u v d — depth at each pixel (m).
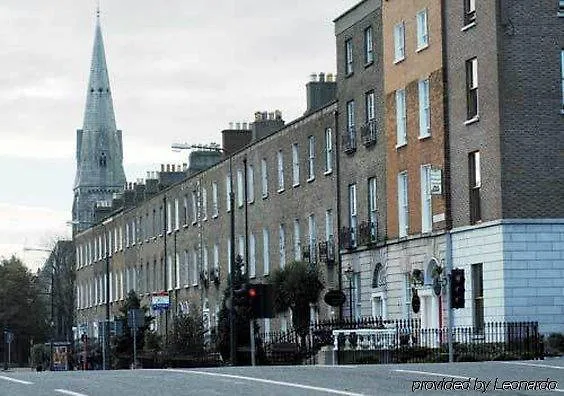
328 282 80.44
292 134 87.69
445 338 61.03
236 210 100.00
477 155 61.34
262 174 94.12
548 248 58.41
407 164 69.12
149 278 128.75
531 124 58.69
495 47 58.91
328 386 30.95
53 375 39.09
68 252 191.38
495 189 58.91
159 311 114.88
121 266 141.25
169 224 121.56
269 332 83.12
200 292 110.06
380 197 73.25
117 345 105.38
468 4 62.22
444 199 63.91
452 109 63.69
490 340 58.03
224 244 103.38
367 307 74.88
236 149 105.62
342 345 60.53
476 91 61.31
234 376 35.75
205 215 109.06
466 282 61.62
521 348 55.56
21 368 172.25
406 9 69.25
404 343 60.34
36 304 189.75
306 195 85.00
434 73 65.50
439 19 64.88
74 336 156.12
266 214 92.88
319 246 81.50
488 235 59.50
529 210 58.38
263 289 57.72
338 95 79.50
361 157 75.94
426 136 66.31
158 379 34.97
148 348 96.56
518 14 58.97
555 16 59.16
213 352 83.12
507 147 58.41
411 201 68.62
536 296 58.22
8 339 156.62
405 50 69.50
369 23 74.81
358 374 35.38
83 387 31.94
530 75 58.84
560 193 58.69
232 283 65.69
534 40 58.97
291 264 78.88
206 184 108.88
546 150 58.75
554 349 56.62
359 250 75.81
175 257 119.19
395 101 70.75
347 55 78.44
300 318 78.62
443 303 64.31
